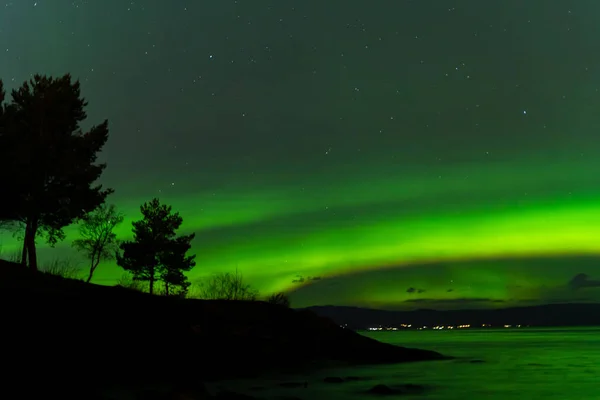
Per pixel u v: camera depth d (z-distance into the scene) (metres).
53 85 32.06
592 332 153.00
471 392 18.77
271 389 18.12
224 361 21.64
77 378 16.47
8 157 27.47
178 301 24.12
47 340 17.55
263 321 25.62
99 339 18.94
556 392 18.95
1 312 17.89
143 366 18.89
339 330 28.84
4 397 13.28
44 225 30.64
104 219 38.41
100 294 22.31
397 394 17.67
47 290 21.27
